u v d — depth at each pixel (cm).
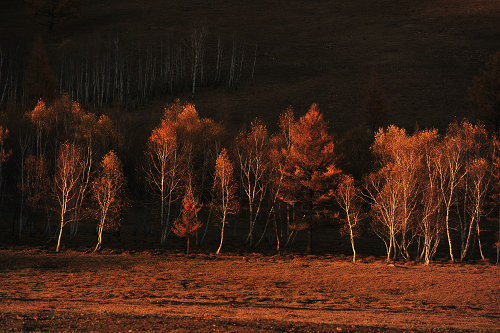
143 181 6512
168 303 2539
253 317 2166
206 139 5928
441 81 10794
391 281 3391
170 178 5666
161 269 3862
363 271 3844
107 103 10762
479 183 4769
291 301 2739
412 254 5328
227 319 2078
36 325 1775
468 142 4841
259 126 5731
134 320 1947
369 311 2461
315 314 2327
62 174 4900
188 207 4806
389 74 11400
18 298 2516
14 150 6334
